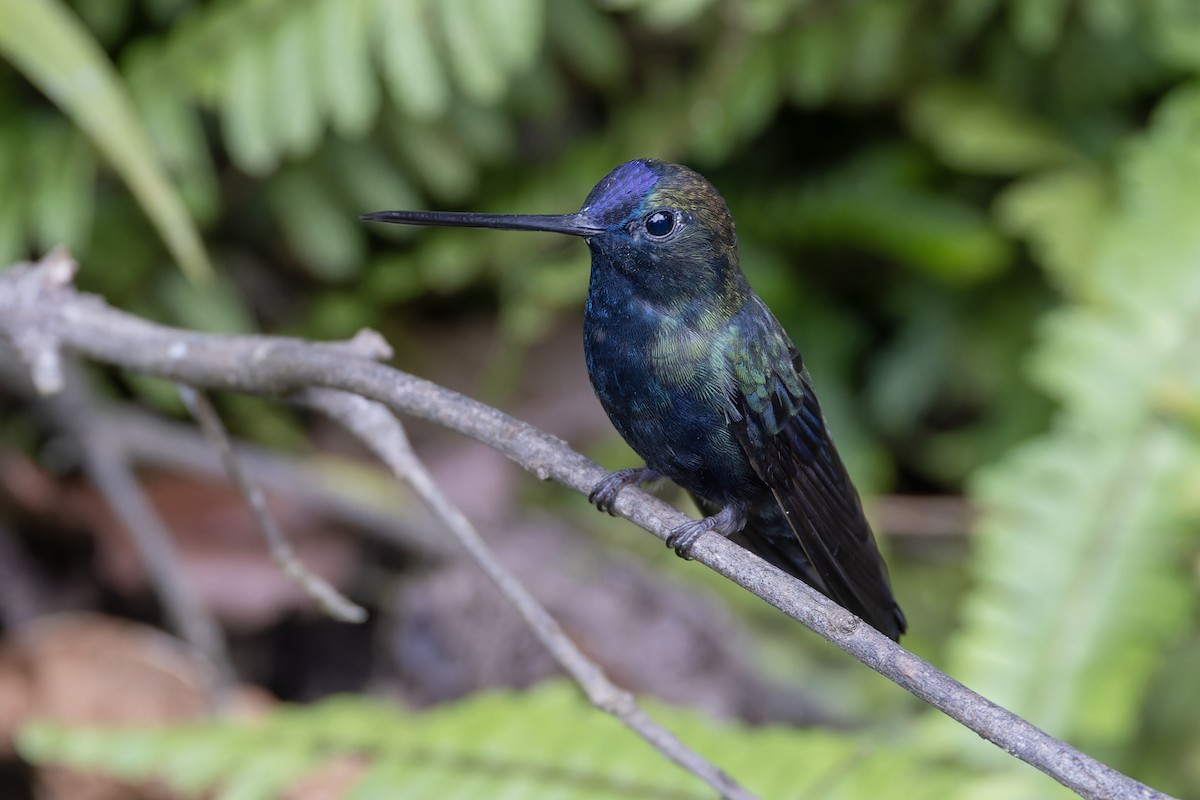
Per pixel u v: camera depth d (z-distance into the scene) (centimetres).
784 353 656
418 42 918
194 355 663
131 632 948
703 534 531
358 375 589
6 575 991
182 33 943
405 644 992
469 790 712
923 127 1115
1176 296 906
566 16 1059
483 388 1112
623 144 1079
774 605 483
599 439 1098
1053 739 429
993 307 1138
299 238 1035
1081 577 831
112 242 1013
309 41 921
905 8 1080
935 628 1056
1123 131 1116
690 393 628
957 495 1141
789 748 732
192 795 852
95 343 717
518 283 1102
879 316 1175
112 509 992
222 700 897
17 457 992
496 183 1110
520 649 975
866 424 1152
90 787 858
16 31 749
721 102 1066
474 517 1045
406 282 1077
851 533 673
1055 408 1103
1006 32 1110
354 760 823
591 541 1055
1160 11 1045
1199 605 930
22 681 883
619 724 736
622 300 628
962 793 715
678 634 994
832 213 1102
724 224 638
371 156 1042
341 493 1030
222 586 988
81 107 753
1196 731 900
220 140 1032
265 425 1074
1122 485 855
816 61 1066
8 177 937
